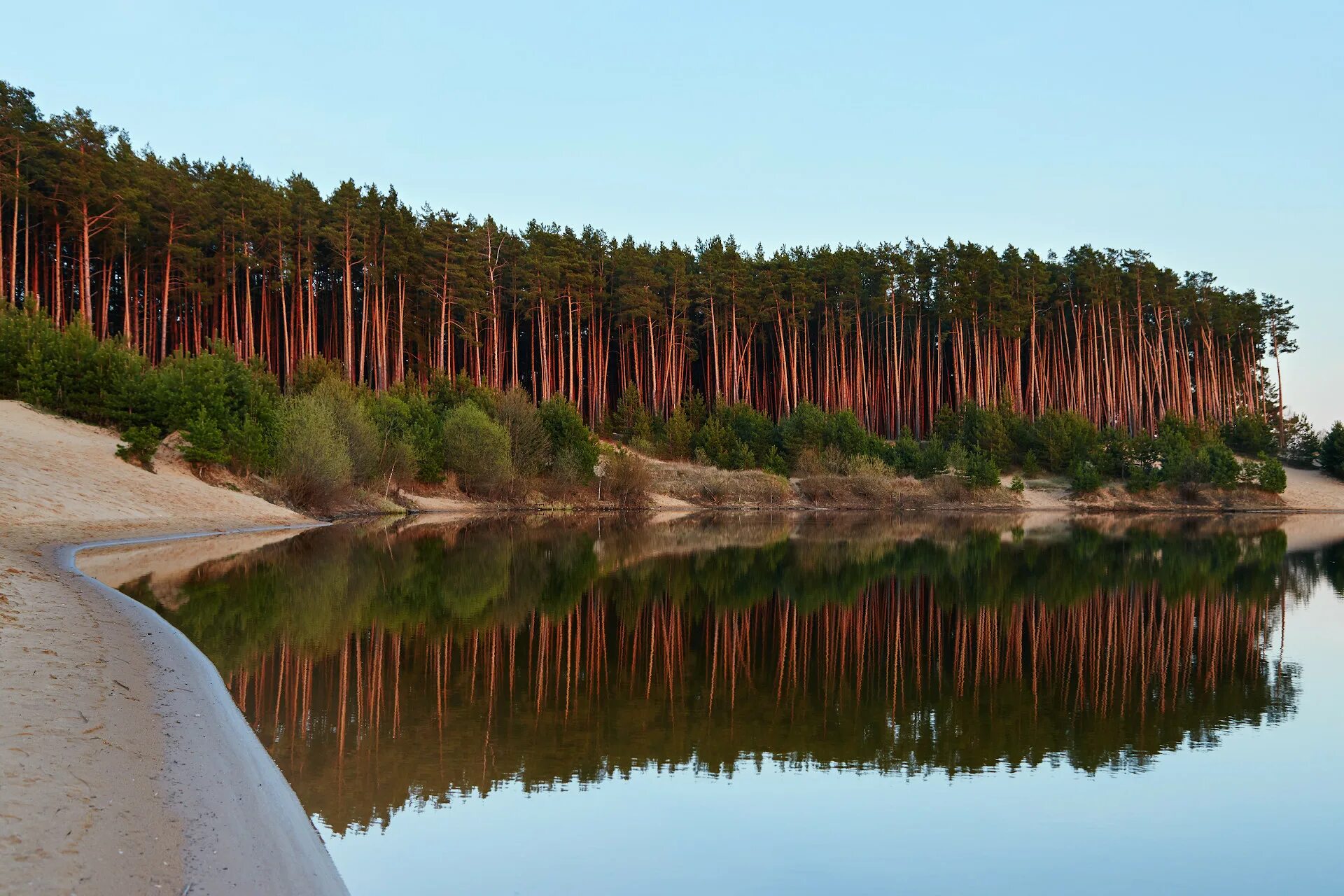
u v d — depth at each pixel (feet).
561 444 223.71
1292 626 74.69
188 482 130.52
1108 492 263.49
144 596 65.21
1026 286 304.09
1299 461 311.06
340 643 55.98
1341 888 27.12
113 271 222.48
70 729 26.61
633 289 272.72
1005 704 48.91
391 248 251.39
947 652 62.69
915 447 264.72
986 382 305.94
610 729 41.19
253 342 231.30
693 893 25.43
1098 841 30.30
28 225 191.01
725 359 300.61
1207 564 121.39
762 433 263.70
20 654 34.88
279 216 225.97
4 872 17.10
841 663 58.23
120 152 208.23
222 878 19.60
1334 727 44.93
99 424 142.10
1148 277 309.22
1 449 109.29
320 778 32.17
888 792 34.65
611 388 336.70
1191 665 59.67
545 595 81.76
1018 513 243.40
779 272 292.61
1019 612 80.07
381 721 39.75
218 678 40.91
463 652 55.77
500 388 279.49
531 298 267.59
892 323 313.94
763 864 27.63
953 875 27.40
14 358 143.02
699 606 79.20
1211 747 41.45
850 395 311.27
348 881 24.72
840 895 25.79
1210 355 325.62
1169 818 32.63
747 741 40.60
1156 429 303.27
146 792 23.36
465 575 91.76
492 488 205.77
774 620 73.56
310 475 152.46
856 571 107.65
